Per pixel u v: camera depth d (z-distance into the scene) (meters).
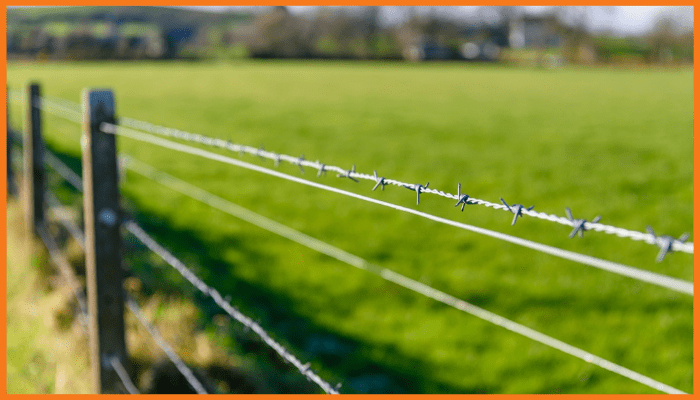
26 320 3.63
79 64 63.69
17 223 4.71
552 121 17.92
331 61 71.88
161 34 76.06
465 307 2.93
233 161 2.28
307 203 7.42
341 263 5.16
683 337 3.94
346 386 3.34
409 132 15.17
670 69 58.94
